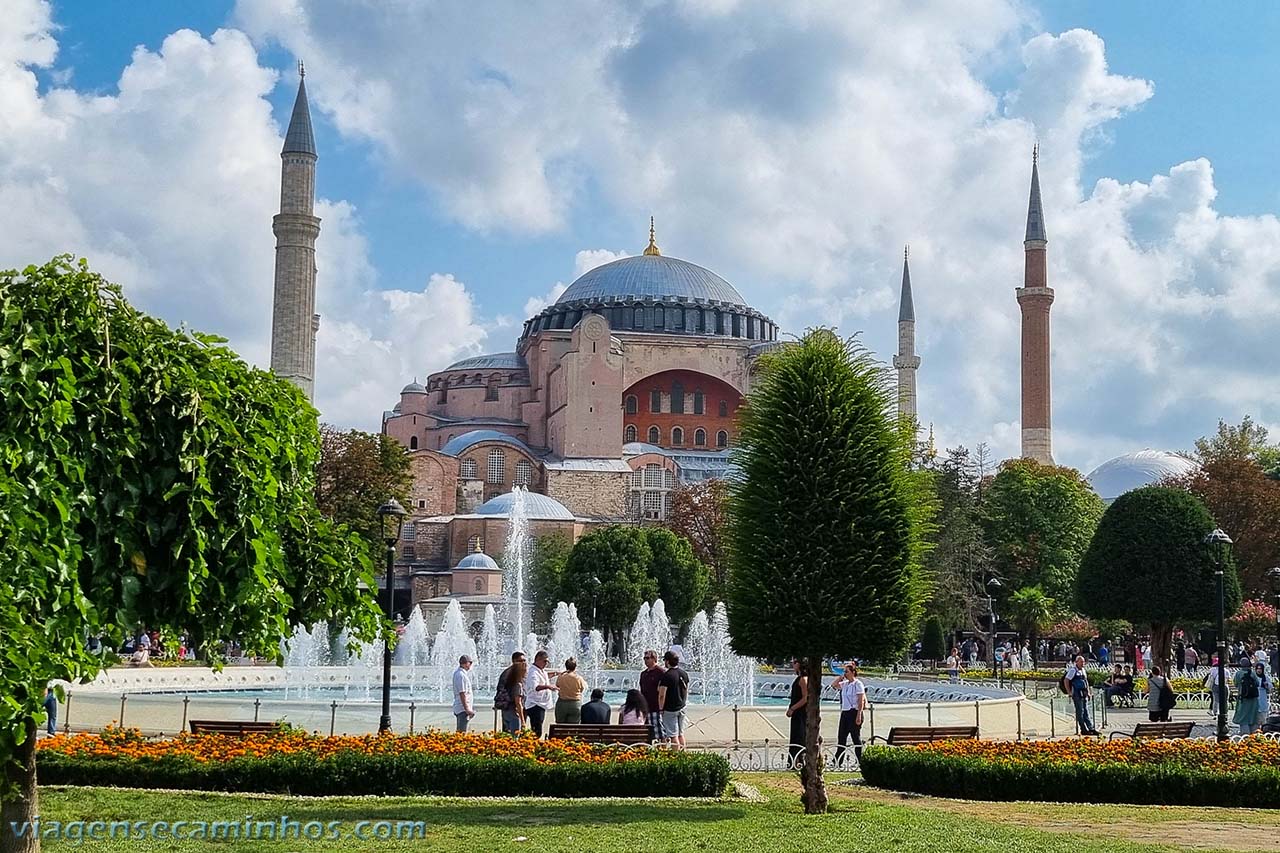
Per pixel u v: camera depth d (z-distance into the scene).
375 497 79.44
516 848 14.13
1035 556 89.00
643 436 125.75
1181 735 27.25
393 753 19.58
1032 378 119.38
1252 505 77.56
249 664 60.91
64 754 19.86
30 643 10.27
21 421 11.10
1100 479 131.38
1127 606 57.88
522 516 104.00
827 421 18.69
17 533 10.70
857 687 25.23
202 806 17.08
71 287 11.98
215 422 12.66
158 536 12.23
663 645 78.44
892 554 18.56
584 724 23.20
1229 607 57.22
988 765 20.19
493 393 129.75
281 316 92.06
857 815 17.19
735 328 133.88
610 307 132.38
